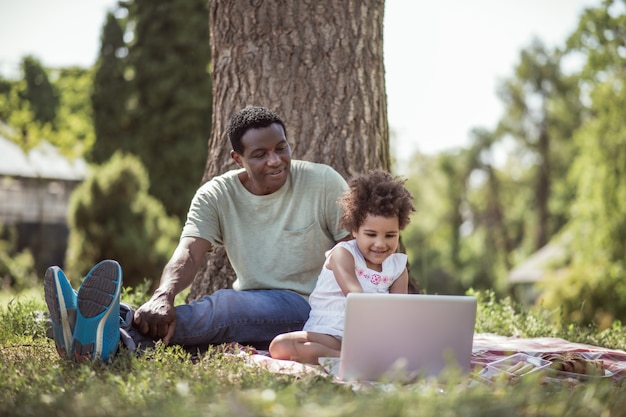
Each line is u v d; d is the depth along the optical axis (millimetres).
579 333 5836
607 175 17688
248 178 4477
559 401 2592
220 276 5480
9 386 3062
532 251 39344
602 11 19828
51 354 4023
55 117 34469
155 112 24109
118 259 13781
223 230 4449
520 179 39625
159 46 24172
